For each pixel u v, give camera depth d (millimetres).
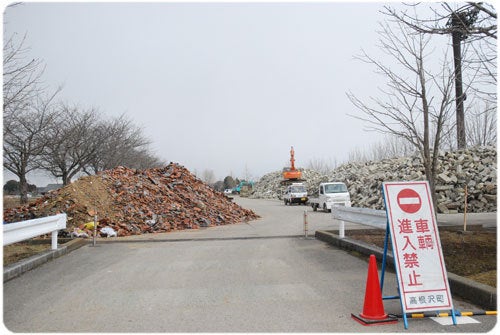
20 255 10242
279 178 64812
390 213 6043
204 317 5859
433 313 5938
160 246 12500
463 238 10352
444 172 23578
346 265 9219
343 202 25766
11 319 5852
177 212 19234
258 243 12758
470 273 7617
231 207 23766
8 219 16609
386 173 27766
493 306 5996
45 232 10094
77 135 27734
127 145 35344
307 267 9078
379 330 5352
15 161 24812
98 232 15188
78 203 16750
